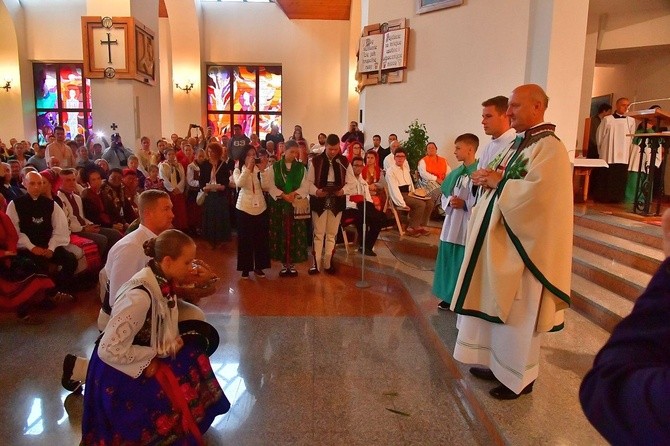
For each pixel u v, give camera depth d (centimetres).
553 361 301
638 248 424
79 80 1439
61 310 424
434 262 568
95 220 541
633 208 618
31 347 351
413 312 433
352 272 560
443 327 364
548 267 237
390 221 646
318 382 311
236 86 1501
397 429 261
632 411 72
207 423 240
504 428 233
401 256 596
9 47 1387
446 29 755
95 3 887
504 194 246
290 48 1489
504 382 255
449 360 321
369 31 859
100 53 891
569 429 232
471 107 735
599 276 408
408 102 816
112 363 204
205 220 700
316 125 1516
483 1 706
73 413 269
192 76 1445
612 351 80
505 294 246
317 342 374
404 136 823
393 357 348
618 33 803
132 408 212
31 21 1412
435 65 775
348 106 1434
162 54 1477
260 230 542
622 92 938
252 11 1476
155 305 212
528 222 238
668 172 773
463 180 375
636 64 892
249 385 306
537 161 241
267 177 536
